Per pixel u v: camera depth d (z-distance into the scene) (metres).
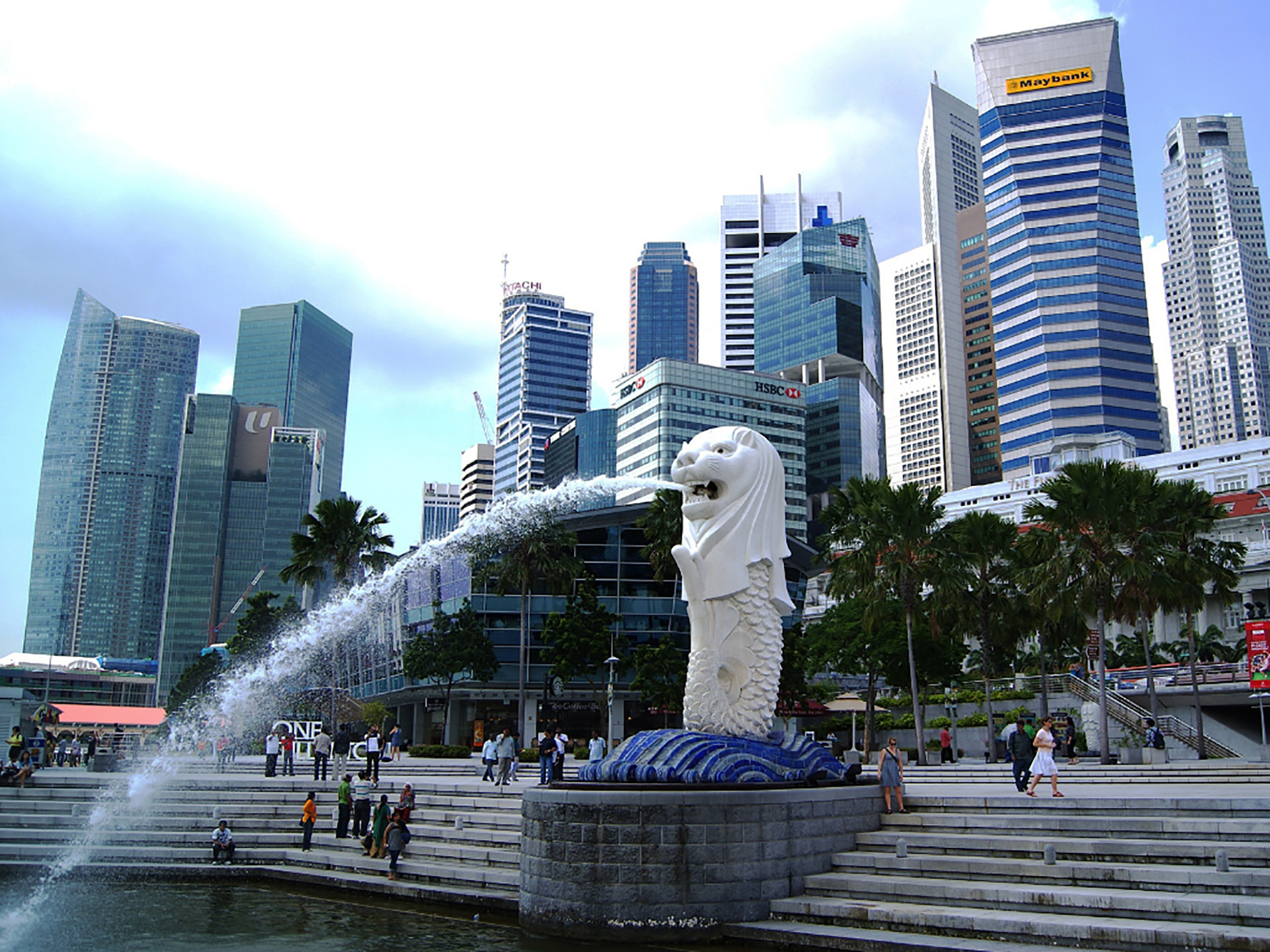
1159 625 77.75
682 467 19.70
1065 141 164.88
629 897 15.90
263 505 179.12
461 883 20.09
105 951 15.88
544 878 16.52
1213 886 14.01
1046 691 48.03
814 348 184.50
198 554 173.25
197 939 16.70
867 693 54.53
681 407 134.75
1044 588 38.31
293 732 41.78
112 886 21.91
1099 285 156.25
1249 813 16.34
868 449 175.00
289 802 27.16
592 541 64.00
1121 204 161.50
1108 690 49.38
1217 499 85.25
